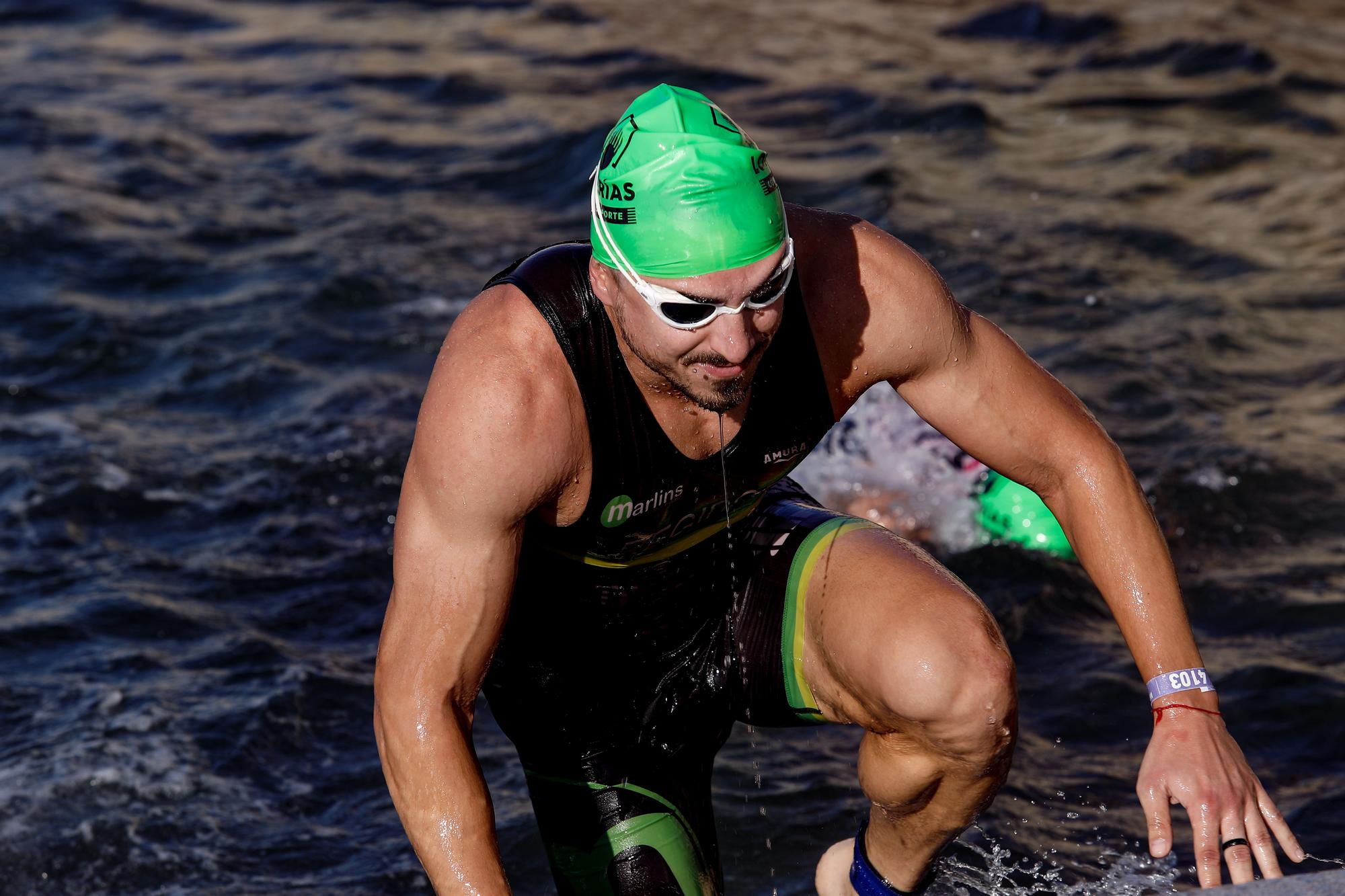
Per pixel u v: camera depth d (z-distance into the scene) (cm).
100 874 645
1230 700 764
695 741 527
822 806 684
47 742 739
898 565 473
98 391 1204
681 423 450
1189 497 994
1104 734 741
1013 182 1719
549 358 430
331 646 847
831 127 1947
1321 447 1069
